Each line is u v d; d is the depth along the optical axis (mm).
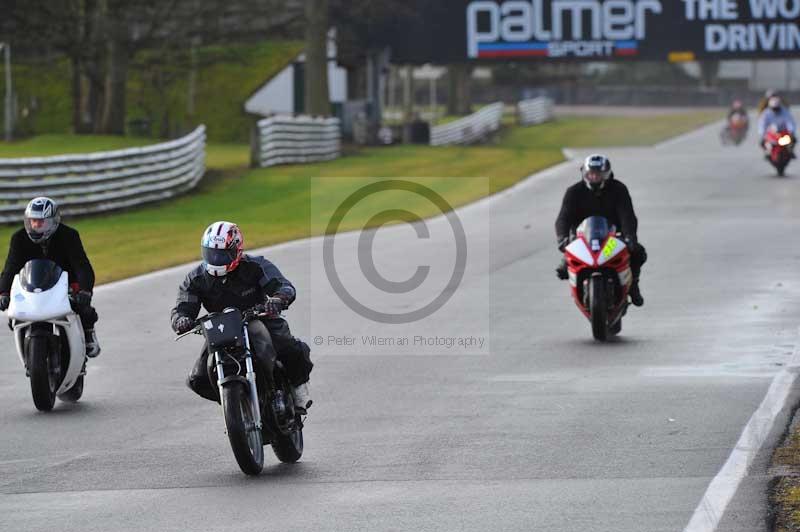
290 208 118375
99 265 81062
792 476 30062
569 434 35656
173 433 37500
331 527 27281
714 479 30188
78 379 43094
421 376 45406
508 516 27719
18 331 42531
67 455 35031
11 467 33781
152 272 77625
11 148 178500
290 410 33219
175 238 95688
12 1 192250
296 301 64438
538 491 29734
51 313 41375
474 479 31078
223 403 31531
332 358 49531
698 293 64000
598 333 51375
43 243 43188
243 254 33344
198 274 33250
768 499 28219
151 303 65250
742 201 115438
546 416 38156
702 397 40094
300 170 156625
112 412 40812
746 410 37969
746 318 56062
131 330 57219
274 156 162875
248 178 147000
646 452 33250
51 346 42094
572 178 148375
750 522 26594
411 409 39781
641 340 51688
